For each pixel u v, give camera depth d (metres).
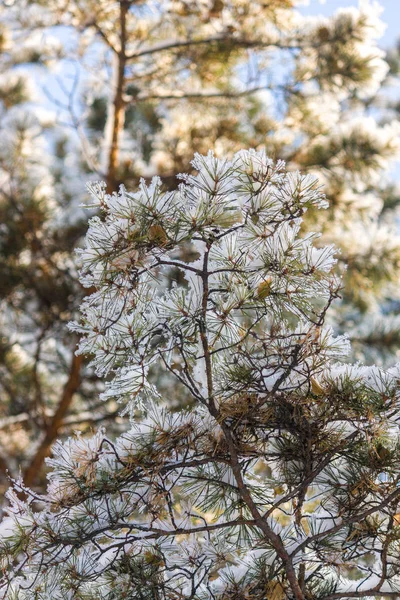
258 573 3.49
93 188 3.36
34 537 3.42
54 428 8.66
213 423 3.48
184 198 3.36
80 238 9.53
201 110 9.50
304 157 8.66
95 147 10.69
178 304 3.35
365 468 3.49
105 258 3.31
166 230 3.31
